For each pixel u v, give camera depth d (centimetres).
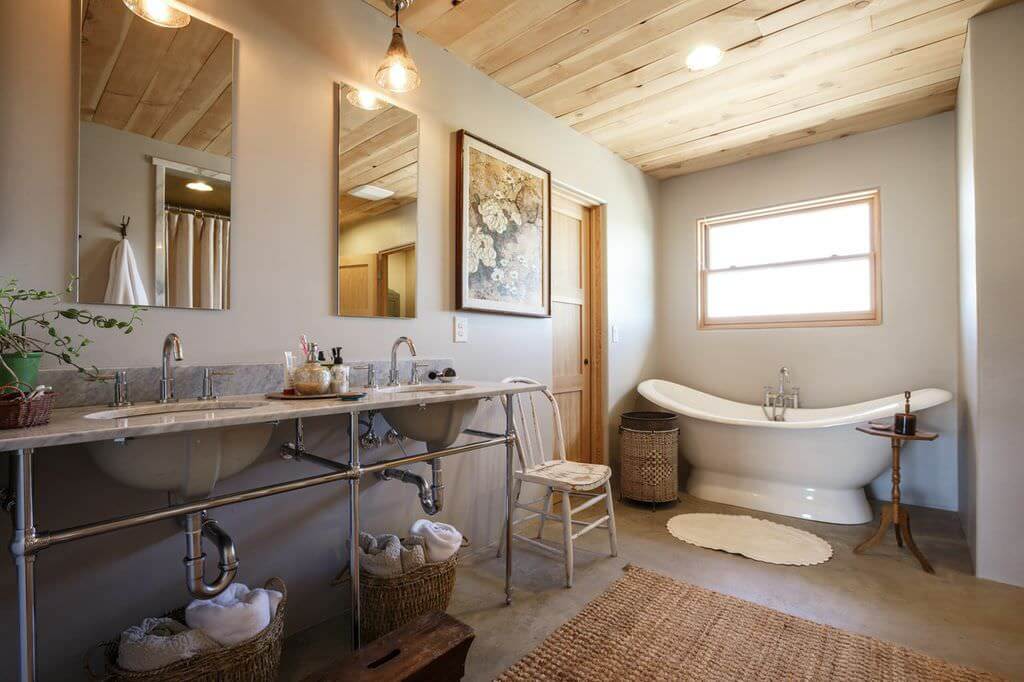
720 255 403
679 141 344
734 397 386
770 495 307
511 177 269
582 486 213
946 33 224
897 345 322
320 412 130
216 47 160
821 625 178
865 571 221
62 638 130
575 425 342
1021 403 207
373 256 204
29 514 91
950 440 305
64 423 103
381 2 201
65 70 134
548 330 300
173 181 151
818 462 290
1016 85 208
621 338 369
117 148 142
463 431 198
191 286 154
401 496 213
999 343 212
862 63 247
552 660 158
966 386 258
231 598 134
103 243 139
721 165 391
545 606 192
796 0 200
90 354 136
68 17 135
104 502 137
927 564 222
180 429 103
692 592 202
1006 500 210
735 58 242
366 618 164
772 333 370
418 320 222
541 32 222
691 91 274
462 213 238
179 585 150
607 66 249
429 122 229
